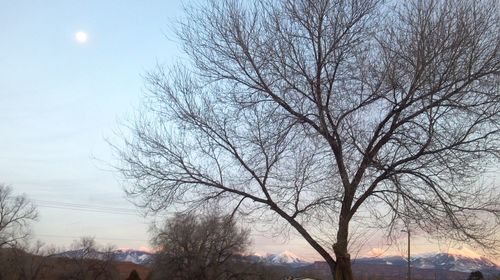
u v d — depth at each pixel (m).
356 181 14.14
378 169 13.90
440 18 13.43
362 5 14.23
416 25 13.59
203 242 56.34
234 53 15.03
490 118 13.43
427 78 13.27
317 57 14.41
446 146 13.60
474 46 13.27
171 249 62.91
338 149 14.14
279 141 14.58
